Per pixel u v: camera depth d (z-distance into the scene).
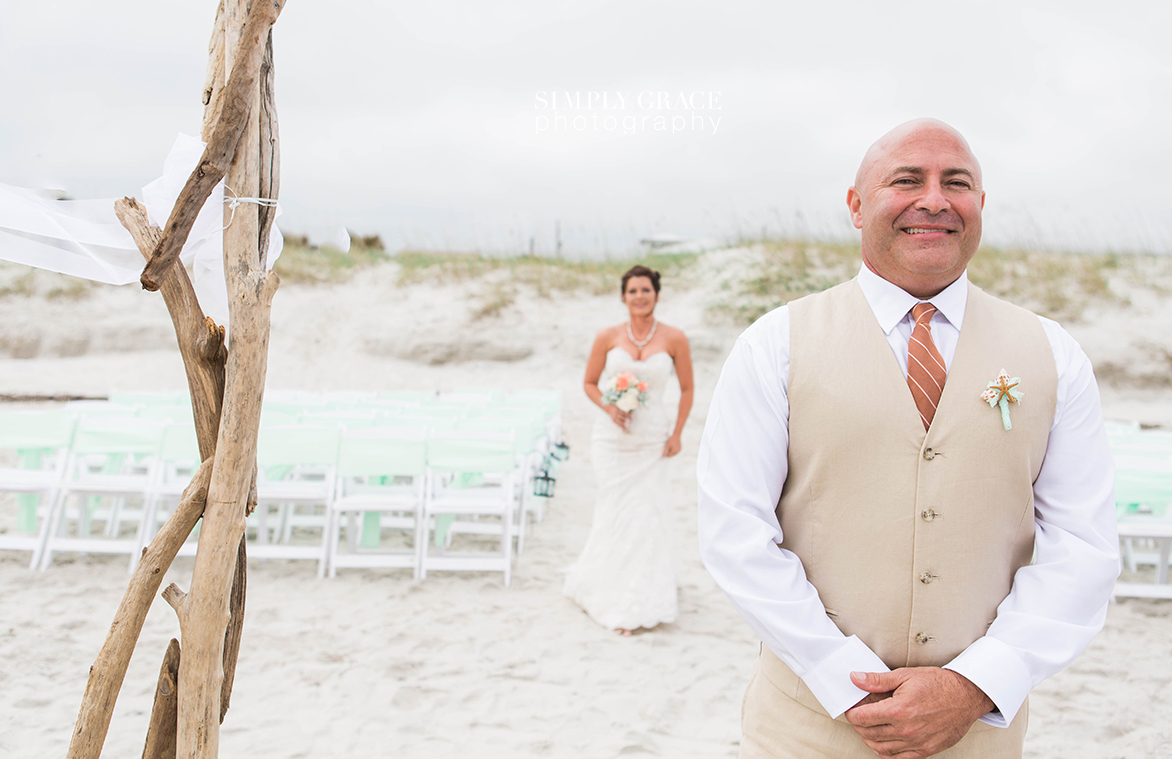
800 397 1.45
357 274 18.66
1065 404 1.44
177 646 1.54
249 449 1.40
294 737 3.04
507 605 4.56
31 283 16.44
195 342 1.49
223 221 1.44
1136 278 16.77
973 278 17.30
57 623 4.07
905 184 1.41
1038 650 1.30
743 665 3.80
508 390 14.86
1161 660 3.98
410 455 5.04
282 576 4.98
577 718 3.25
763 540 1.38
